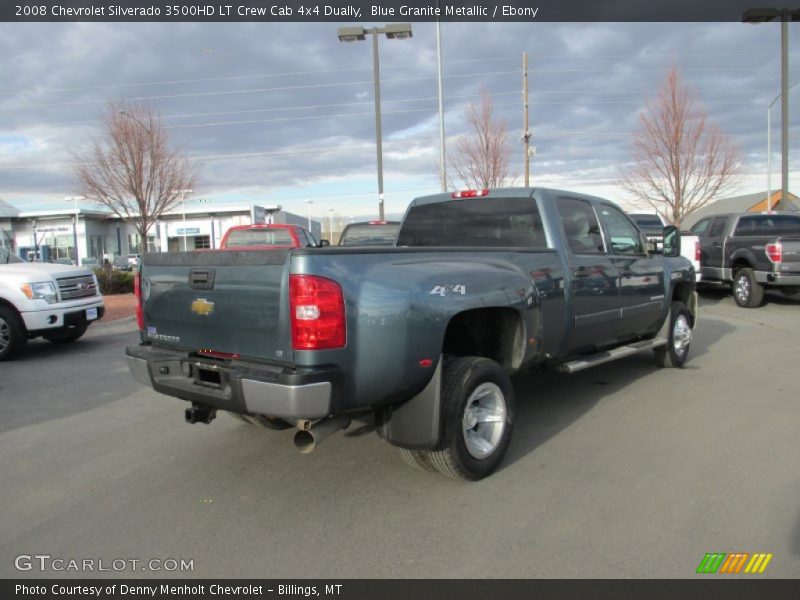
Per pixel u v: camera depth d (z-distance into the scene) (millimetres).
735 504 3670
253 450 4828
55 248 51031
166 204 19422
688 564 3039
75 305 9273
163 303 4133
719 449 4609
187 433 5289
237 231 13039
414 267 3820
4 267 9172
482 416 4223
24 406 6348
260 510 3771
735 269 13742
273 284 3418
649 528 3402
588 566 3047
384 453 4695
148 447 4965
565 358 5430
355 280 3455
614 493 3871
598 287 5457
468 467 4004
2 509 3871
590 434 5027
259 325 3508
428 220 5961
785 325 10797
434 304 3746
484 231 5543
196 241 52219
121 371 7973
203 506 3848
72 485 4227
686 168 22953
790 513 3543
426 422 3803
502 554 3186
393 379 3586
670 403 5891
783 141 20641
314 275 3297
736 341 9289
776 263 12297
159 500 3949
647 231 15539
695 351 8547
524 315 4477
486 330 4719
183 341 4027
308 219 51156
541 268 4777
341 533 3459
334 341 3336
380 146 19328
